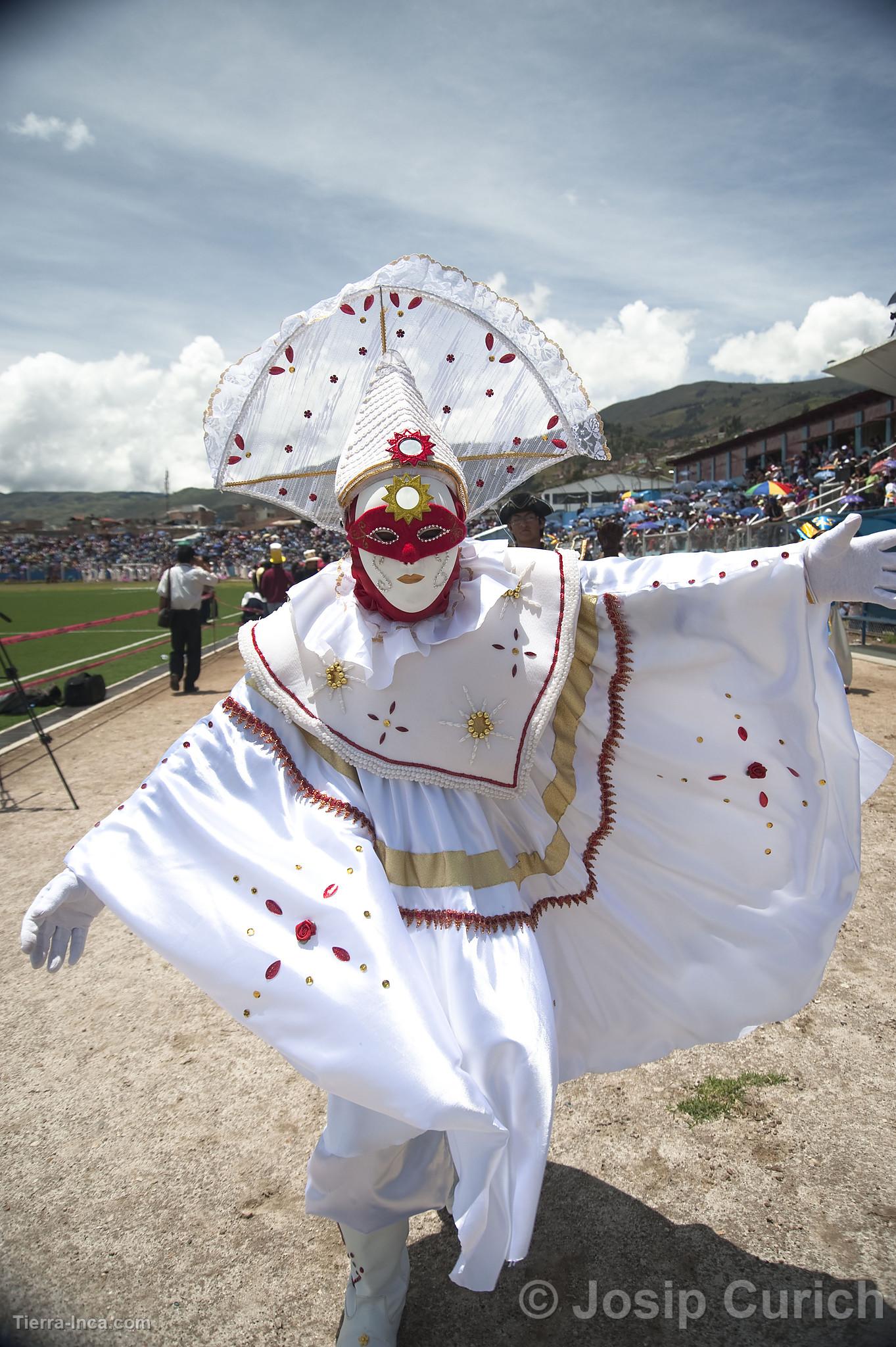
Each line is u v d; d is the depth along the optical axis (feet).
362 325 7.78
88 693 34.17
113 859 6.16
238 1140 8.79
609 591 7.09
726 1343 6.37
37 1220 7.81
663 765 7.19
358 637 6.69
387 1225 6.10
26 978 12.41
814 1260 7.00
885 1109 8.56
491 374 7.91
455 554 6.57
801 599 6.83
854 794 7.25
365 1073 5.24
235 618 77.00
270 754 6.67
